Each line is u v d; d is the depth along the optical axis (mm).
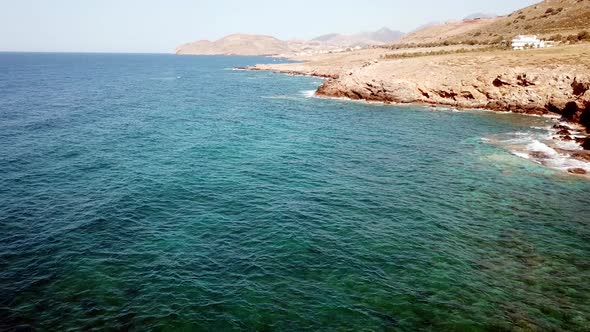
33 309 15477
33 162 34344
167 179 30781
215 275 17875
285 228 22547
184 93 88750
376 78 75375
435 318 15078
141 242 20922
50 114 57281
